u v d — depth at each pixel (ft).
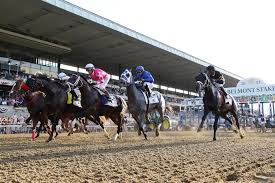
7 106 70.49
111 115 41.47
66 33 98.07
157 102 42.06
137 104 37.52
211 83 37.93
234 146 29.12
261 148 27.12
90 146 29.22
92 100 35.99
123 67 144.87
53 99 34.06
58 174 14.56
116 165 17.20
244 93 85.76
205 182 12.62
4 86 90.89
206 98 38.29
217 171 15.19
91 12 86.58
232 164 17.53
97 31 95.66
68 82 34.22
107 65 143.23
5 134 61.16
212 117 95.25
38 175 14.29
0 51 103.19
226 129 91.15
